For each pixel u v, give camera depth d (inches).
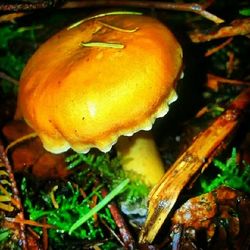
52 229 7.2
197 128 8.7
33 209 7.2
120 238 7.1
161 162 7.6
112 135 5.8
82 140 5.9
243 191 7.1
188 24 9.8
